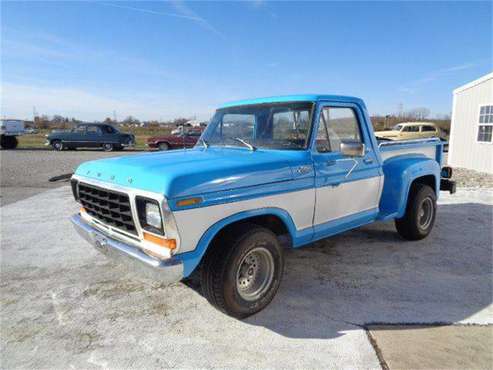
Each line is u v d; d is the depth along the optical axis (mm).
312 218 3645
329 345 2803
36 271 4230
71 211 7055
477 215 6758
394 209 4629
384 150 4730
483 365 2551
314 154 3600
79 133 23391
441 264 4402
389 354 2682
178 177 2658
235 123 4168
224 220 2889
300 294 3645
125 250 2885
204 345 2826
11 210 7133
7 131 35125
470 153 14586
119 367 2576
